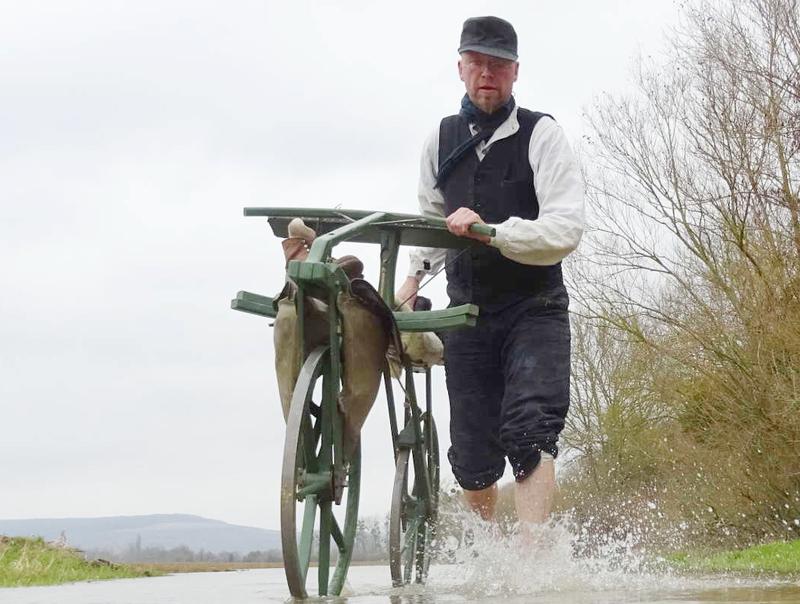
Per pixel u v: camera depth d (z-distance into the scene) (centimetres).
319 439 365
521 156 450
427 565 467
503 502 494
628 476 1948
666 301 1733
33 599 380
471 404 459
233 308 391
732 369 1424
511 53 449
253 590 450
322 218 424
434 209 484
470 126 464
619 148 1666
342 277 349
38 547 795
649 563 551
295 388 337
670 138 1644
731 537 1443
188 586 522
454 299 457
